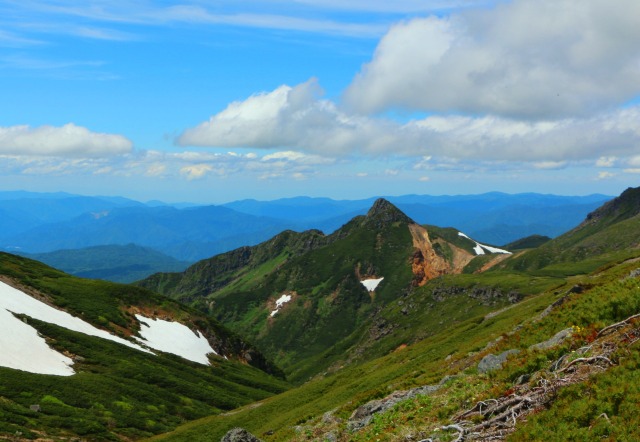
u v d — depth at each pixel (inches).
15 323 3969.0
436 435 746.8
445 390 1026.1
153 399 3518.7
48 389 2994.6
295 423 1913.1
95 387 3331.7
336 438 1095.6
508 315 2792.8
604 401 612.7
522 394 756.0
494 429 687.1
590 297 1192.8
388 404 1159.6
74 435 2445.9
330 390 2967.5
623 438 529.3
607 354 741.3
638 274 1280.8
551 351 877.8
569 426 593.6
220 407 3988.7
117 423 2837.1
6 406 2514.8
